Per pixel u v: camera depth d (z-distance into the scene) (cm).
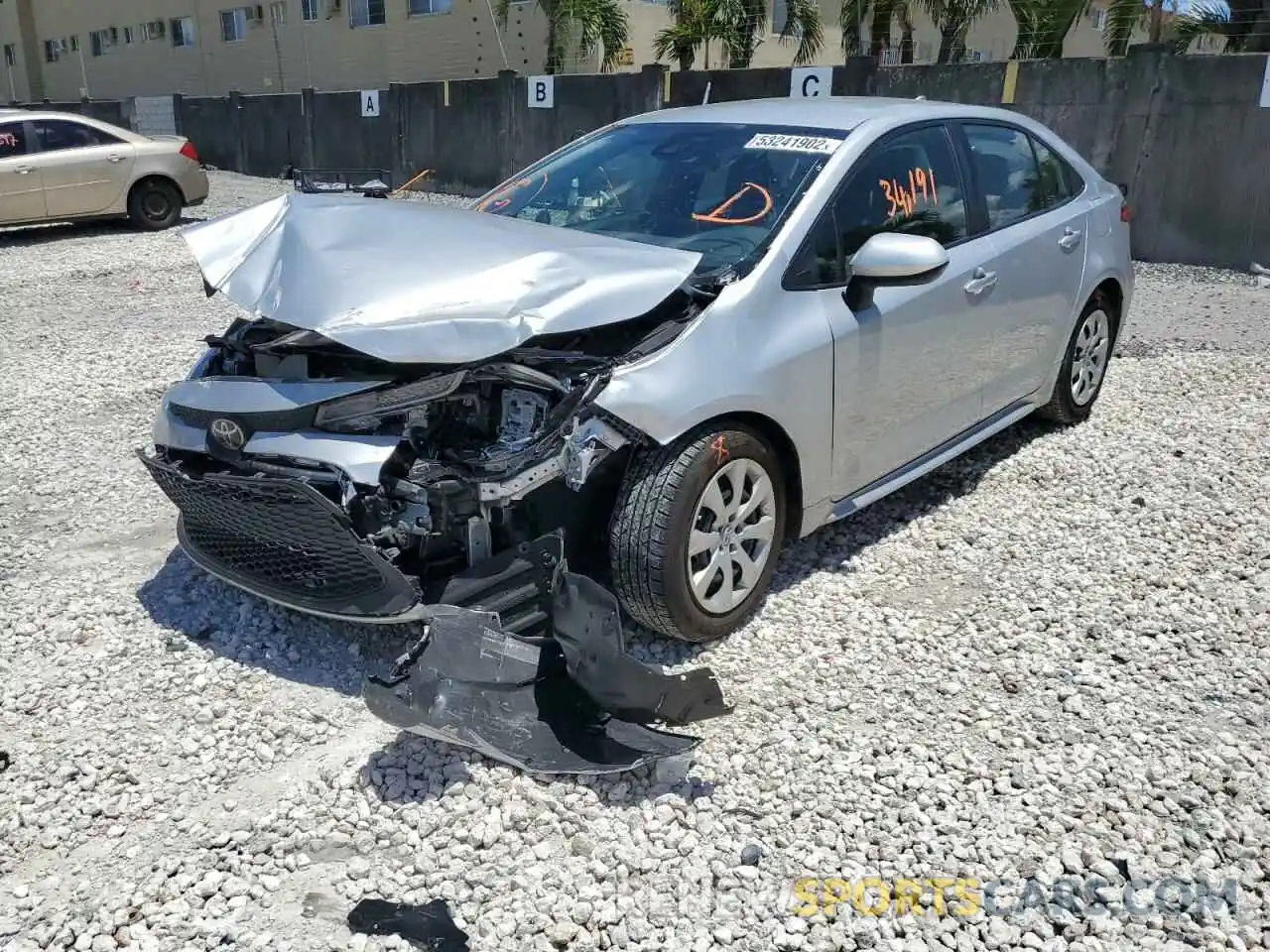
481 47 2606
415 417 333
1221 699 355
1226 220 1115
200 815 303
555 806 302
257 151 2362
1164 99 1128
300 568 356
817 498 411
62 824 300
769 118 469
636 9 2542
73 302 1008
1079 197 570
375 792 310
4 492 536
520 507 347
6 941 261
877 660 376
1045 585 429
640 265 361
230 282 360
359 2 2867
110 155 1437
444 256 357
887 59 2394
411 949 256
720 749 329
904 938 262
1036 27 2088
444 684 305
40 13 4203
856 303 408
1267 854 287
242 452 348
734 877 279
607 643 312
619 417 333
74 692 360
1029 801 305
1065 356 570
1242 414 632
